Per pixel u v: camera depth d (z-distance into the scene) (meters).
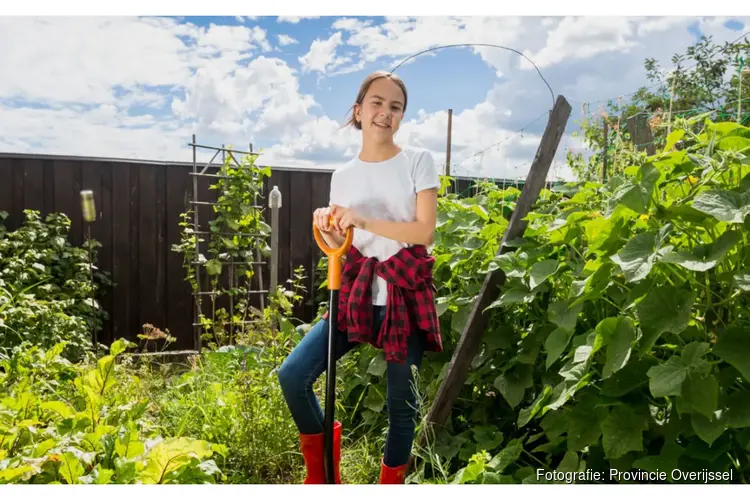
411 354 2.11
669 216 1.92
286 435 2.75
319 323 2.17
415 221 2.08
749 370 1.64
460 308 2.91
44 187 5.22
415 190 2.11
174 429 2.82
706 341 1.91
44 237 5.05
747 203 1.68
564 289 2.55
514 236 2.68
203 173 5.39
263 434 2.70
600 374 2.11
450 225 3.27
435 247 3.24
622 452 1.85
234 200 5.35
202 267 5.68
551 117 2.68
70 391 2.98
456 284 3.22
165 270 5.55
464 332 2.61
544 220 2.78
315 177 5.93
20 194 5.16
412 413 2.11
